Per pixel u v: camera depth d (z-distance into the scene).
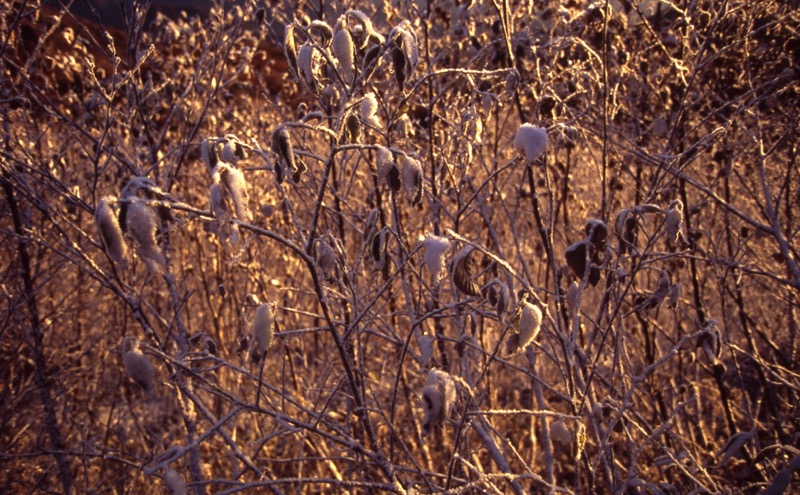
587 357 2.23
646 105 3.44
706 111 3.36
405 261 1.62
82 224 3.43
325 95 2.40
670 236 1.89
